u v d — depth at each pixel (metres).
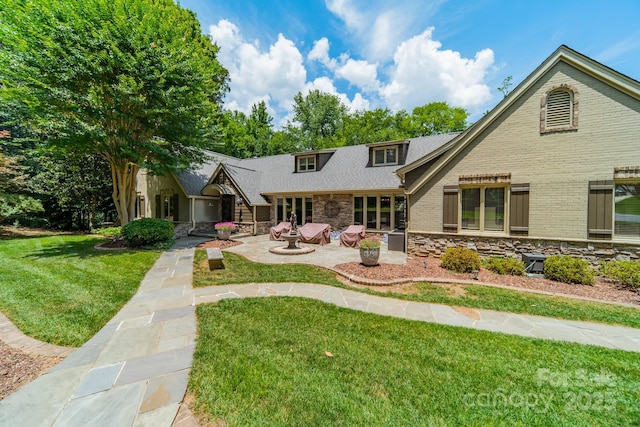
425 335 4.14
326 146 34.00
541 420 2.55
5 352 3.62
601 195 7.30
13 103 10.19
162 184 18.56
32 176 17.72
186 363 3.36
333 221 15.35
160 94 10.62
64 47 9.41
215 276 7.24
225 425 2.46
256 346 3.76
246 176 18.09
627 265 6.41
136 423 2.45
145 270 7.82
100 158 16.69
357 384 3.02
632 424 2.52
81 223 19.67
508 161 8.34
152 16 10.42
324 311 5.01
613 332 4.34
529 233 8.09
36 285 6.29
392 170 14.30
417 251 9.71
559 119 7.73
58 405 2.66
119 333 4.15
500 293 6.01
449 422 2.52
